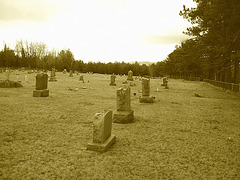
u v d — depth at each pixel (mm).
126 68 94625
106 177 4352
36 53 97875
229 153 5922
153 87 30812
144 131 7949
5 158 5086
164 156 5578
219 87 31578
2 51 89000
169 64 77625
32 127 7844
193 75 66062
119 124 8898
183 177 4473
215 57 23234
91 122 8977
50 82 30500
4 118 8914
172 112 12031
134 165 4973
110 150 5875
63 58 94250
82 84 29641
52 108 11672
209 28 22953
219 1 17578
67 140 6570
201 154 5797
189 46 27797
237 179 4453
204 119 10422
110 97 17641
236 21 18031
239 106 15070
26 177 4227
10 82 20594
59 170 4574
